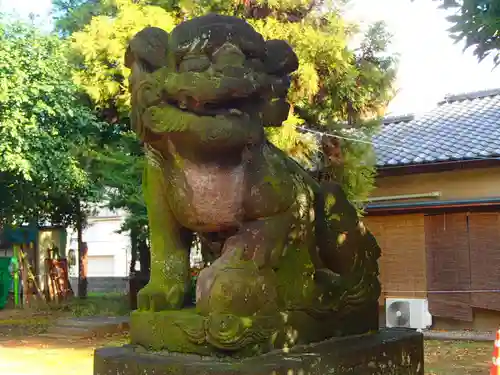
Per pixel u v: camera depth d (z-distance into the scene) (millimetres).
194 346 2463
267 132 6797
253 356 2469
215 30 2525
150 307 2746
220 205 2680
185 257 2895
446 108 11727
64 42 9383
